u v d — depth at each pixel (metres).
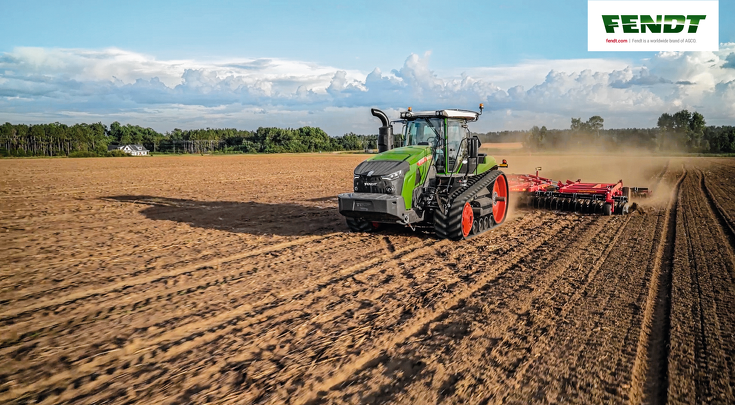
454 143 9.47
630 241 8.51
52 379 3.66
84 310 5.08
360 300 5.40
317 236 9.15
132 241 8.62
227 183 21.31
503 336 4.39
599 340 4.30
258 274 6.44
